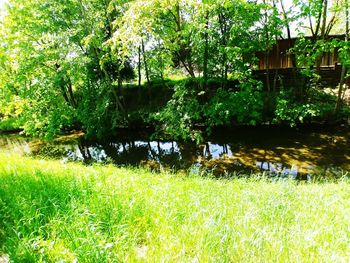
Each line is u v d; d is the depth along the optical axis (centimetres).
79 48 1712
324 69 1898
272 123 1631
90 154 1645
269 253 364
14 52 1728
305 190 749
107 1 1630
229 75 1881
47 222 421
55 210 439
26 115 1722
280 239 401
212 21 1535
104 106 1722
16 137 2109
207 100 1744
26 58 1680
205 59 1639
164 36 1446
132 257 359
